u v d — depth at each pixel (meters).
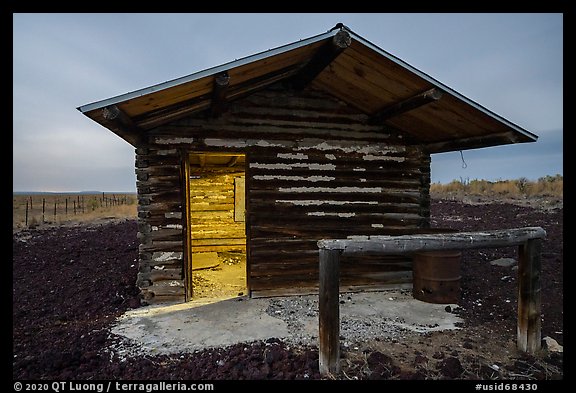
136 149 5.59
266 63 4.57
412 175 6.71
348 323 4.73
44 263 7.98
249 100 5.98
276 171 6.07
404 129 6.54
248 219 5.95
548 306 5.16
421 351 3.89
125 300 5.71
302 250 6.12
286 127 6.13
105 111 3.79
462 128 5.65
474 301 5.66
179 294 5.64
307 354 3.71
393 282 6.58
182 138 5.69
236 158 9.16
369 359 3.65
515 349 3.95
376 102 5.83
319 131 6.27
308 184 6.20
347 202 6.36
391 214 6.57
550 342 4.04
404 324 4.70
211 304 5.57
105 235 11.97
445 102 4.87
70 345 4.02
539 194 16.66
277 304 5.57
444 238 3.58
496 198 17.45
